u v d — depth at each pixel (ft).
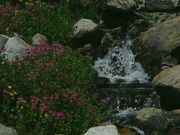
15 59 50.11
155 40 59.00
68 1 68.49
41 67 47.26
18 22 60.64
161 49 57.82
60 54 51.96
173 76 48.55
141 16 66.23
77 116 41.34
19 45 52.54
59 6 67.15
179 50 57.11
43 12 64.18
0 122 39.75
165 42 58.08
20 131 38.86
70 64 50.31
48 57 50.21
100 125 41.96
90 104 44.32
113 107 49.96
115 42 62.18
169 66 56.18
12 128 38.24
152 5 68.28
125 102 50.44
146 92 51.60
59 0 69.21
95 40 61.26
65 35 60.59
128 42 62.39
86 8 68.44
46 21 61.93
